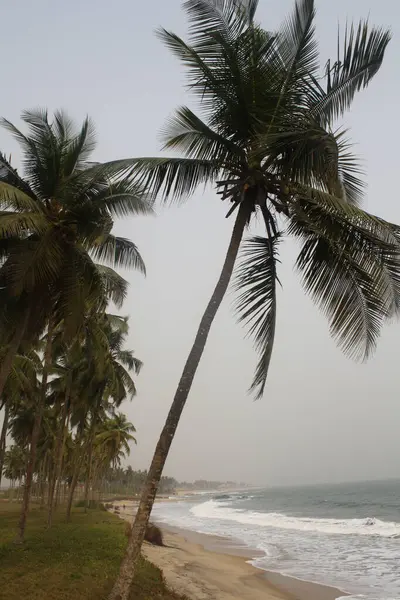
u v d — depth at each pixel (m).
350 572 17.28
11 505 48.97
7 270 12.41
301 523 38.09
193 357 7.96
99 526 22.69
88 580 10.80
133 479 137.38
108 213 13.28
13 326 14.05
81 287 12.99
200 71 8.67
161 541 24.41
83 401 26.55
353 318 8.38
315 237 8.83
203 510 67.06
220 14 8.52
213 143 9.07
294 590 14.57
